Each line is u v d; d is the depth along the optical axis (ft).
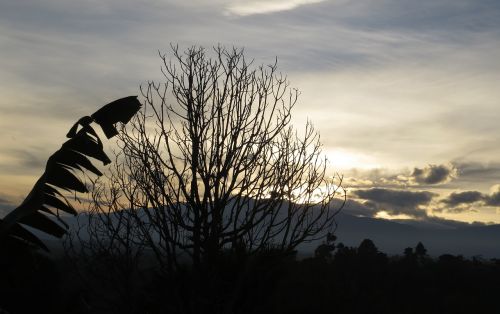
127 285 28.48
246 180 30.53
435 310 116.26
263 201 30.48
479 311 119.65
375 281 116.26
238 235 30.27
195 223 29.76
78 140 15.58
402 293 118.93
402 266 136.67
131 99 17.04
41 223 14.90
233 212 30.45
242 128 30.96
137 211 29.86
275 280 33.78
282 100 32.24
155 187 29.50
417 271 135.74
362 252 133.49
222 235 30.22
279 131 31.63
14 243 14.64
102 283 28.25
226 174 30.14
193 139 30.55
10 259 14.60
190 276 30.04
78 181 15.11
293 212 30.45
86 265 28.32
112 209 30.07
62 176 15.05
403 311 106.73
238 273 30.96
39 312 15.47
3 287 14.82
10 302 15.01
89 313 17.42
